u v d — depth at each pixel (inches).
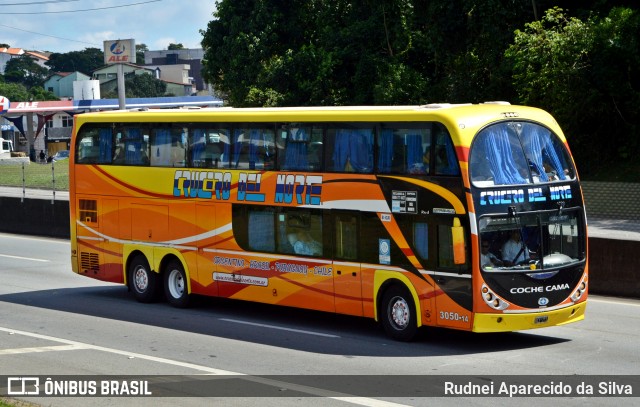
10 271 901.2
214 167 660.1
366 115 564.1
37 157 3014.3
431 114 529.3
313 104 1545.3
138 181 713.6
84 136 759.7
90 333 589.9
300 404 399.5
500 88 1256.2
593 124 1184.2
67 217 1186.6
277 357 508.1
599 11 1218.6
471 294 507.8
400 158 545.6
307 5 1753.2
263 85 1584.6
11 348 539.5
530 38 1140.5
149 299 717.3
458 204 512.4
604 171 1163.3
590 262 729.6
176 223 687.7
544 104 1151.6
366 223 561.9
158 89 4623.5
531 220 524.1
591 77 1133.7
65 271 903.7
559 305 530.0
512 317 511.5
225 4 1793.8
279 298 619.2
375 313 561.3
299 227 603.2
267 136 624.1
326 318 649.0
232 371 471.5
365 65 1492.4
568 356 502.9
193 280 678.5
